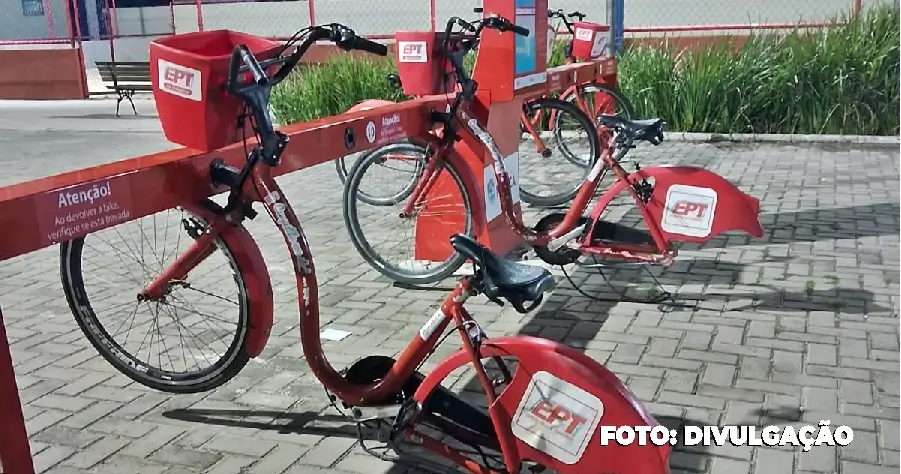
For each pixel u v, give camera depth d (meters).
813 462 2.81
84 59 14.75
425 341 2.73
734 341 3.76
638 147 8.53
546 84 5.32
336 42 2.67
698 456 2.87
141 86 12.16
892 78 8.38
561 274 4.73
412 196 4.50
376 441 3.03
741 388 3.32
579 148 7.18
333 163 8.42
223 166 2.82
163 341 3.93
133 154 8.99
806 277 4.55
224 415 3.26
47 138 10.29
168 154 2.78
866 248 5.02
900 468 2.75
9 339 4.06
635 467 2.34
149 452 3.00
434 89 4.29
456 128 4.25
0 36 17.27
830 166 7.32
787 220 5.65
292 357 3.78
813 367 3.48
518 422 2.48
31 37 17.12
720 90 8.88
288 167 3.14
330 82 10.39
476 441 2.65
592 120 6.27
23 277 5.05
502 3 4.49
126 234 5.75
